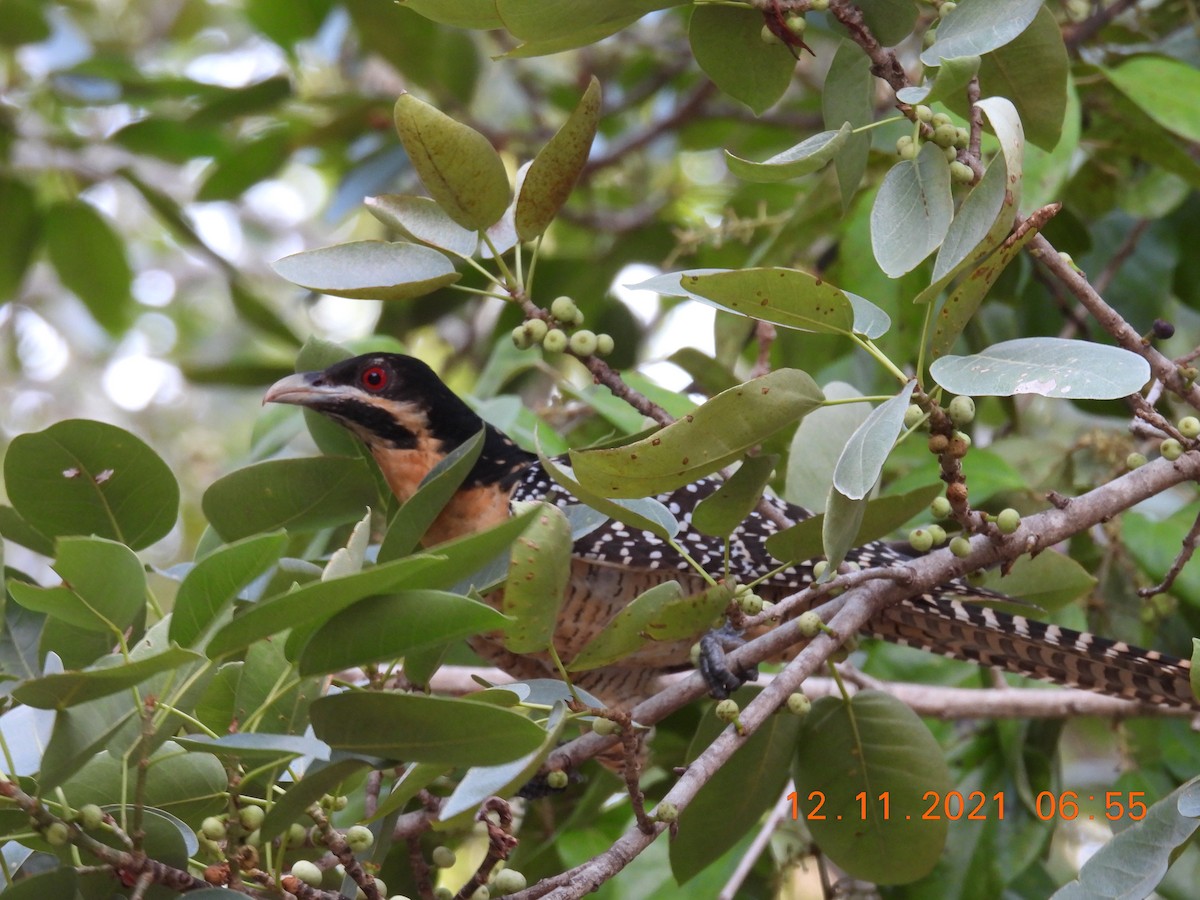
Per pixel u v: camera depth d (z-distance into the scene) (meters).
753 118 14.98
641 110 17.41
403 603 5.14
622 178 16.52
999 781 9.68
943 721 10.21
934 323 5.91
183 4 19.11
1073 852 13.33
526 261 14.13
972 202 5.73
